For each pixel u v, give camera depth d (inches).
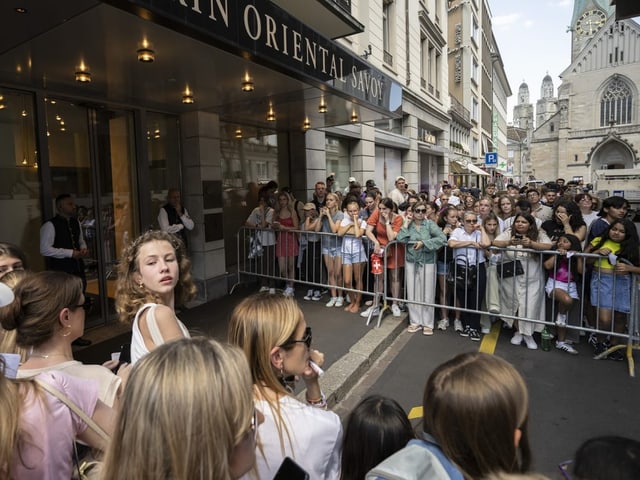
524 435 50.3
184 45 138.3
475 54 1384.1
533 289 183.6
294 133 359.6
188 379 38.2
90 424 57.0
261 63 153.2
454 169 965.2
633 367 161.9
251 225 270.1
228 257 299.9
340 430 63.3
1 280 79.0
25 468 50.5
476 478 46.4
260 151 331.0
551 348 185.5
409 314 212.7
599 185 835.4
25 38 123.8
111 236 216.5
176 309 233.5
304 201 361.1
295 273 264.5
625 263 169.5
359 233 219.9
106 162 214.5
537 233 185.9
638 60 2245.3
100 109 211.5
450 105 927.0
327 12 269.6
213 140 262.2
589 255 168.9
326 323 208.8
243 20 137.2
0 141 170.9
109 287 214.7
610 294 173.3
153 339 70.3
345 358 165.9
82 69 160.7
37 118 181.3
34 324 63.6
